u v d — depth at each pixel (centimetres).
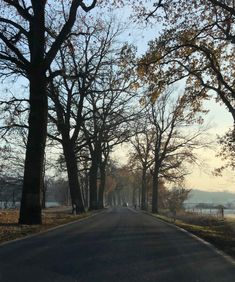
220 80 2997
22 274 1125
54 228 2500
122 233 2289
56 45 2661
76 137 4541
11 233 2042
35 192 2644
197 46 2988
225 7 2702
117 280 1074
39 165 2658
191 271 1230
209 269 1270
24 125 3488
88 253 1494
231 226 3731
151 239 2028
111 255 1462
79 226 2728
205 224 4366
